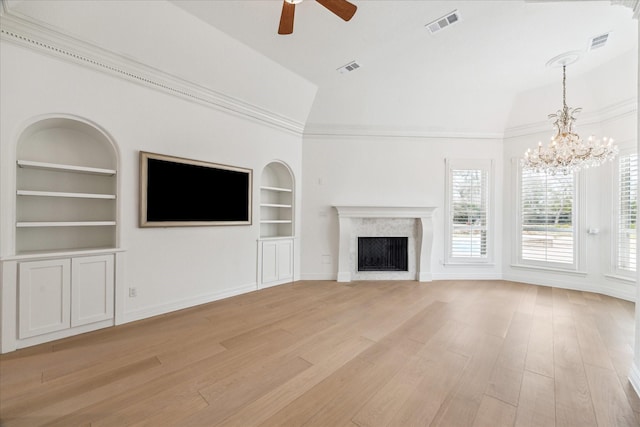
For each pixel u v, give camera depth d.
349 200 4.97
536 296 3.92
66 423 1.48
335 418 1.54
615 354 2.28
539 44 3.27
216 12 2.79
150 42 2.85
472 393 1.77
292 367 2.06
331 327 2.82
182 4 2.68
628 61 3.45
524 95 4.50
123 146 2.87
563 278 4.38
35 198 2.59
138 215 2.98
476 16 2.81
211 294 3.66
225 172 3.81
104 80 2.73
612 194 3.95
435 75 4.05
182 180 3.34
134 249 2.96
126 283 2.90
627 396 1.73
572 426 1.48
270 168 4.87
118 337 2.54
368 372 2.00
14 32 2.23
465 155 4.98
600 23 2.88
